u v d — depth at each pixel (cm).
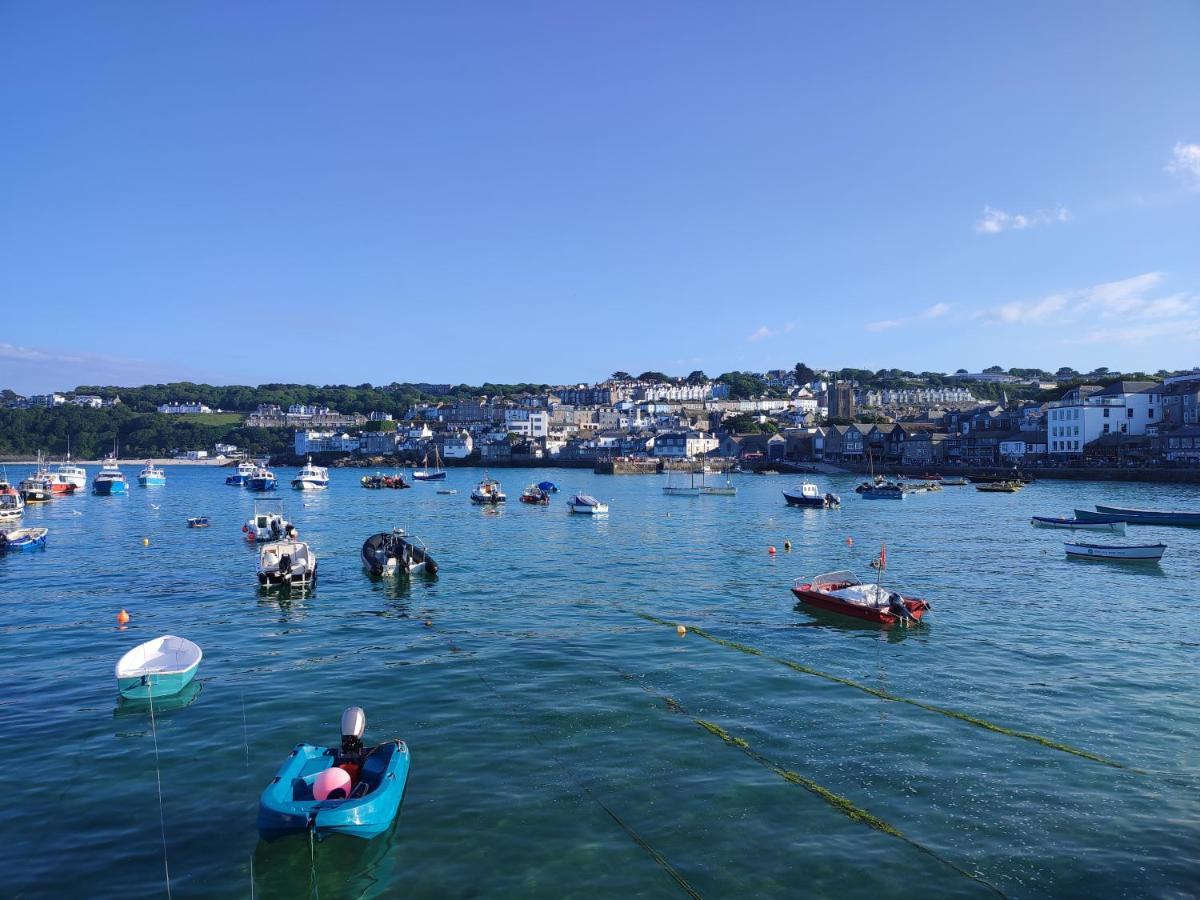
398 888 1162
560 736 1714
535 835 1303
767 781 1496
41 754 1636
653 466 17088
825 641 2509
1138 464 11356
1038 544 4978
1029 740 1684
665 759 1593
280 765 1581
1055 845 1274
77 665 2298
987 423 16100
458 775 1517
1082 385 14012
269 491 12106
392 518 7231
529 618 2867
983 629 2658
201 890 1167
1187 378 13238
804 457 17475
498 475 17462
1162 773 1527
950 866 1216
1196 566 4038
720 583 3588
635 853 1252
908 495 9800
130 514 7788
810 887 1162
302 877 1194
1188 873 1196
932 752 1627
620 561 4325
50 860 1242
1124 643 2470
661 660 2298
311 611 3009
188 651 2159
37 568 4131
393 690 2031
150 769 1563
